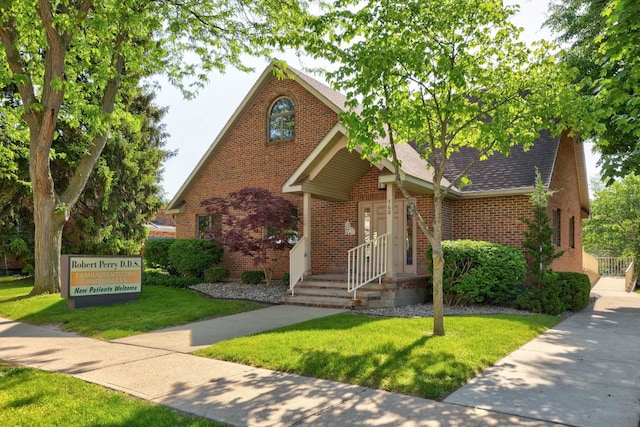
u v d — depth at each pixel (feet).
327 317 31.53
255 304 38.73
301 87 54.65
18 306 37.63
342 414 14.24
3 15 37.09
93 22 34.14
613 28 18.16
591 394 16.34
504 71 25.39
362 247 38.19
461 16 24.23
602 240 92.99
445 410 14.64
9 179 62.23
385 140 46.26
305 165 41.14
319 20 25.21
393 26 24.54
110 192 74.74
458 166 49.70
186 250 55.52
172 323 30.42
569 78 25.61
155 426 13.10
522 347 23.91
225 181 60.49
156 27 36.76
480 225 45.24
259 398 15.69
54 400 15.28
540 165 45.06
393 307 36.45
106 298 38.52
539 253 37.63
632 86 18.86
